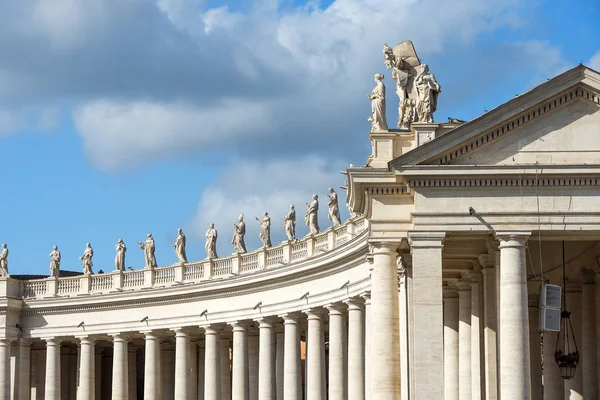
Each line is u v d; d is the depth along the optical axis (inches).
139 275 4411.9
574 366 2645.2
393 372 2541.8
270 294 3860.7
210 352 4119.1
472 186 2421.3
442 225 2411.4
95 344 4776.1
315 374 3595.0
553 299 2397.9
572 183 2413.9
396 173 2413.9
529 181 2415.1
